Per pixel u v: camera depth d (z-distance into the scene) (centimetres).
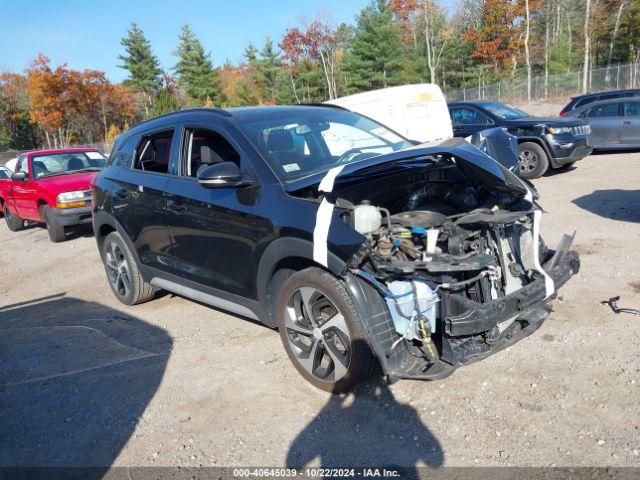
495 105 1182
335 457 289
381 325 317
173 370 410
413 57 5284
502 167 374
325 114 473
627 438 279
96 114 6231
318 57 5172
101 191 556
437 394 336
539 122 1065
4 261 882
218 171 357
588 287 479
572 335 393
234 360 415
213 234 408
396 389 346
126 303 568
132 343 470
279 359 408
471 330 296
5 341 509
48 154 1073
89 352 460
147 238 494
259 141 400
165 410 354
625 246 586
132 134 545
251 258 379
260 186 373
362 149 434
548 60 4897
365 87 4897
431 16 4850
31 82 5703
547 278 335
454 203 392
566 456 271
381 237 325
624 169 1119
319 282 330
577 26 5300
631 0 4503
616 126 1318
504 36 4581
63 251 904
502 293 329
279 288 375
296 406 341
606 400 312
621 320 409
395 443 296
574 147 1046
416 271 300
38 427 352
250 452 302
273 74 6031
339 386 340
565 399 317
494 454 278
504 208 376
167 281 486
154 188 470
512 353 376
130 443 323
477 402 323
